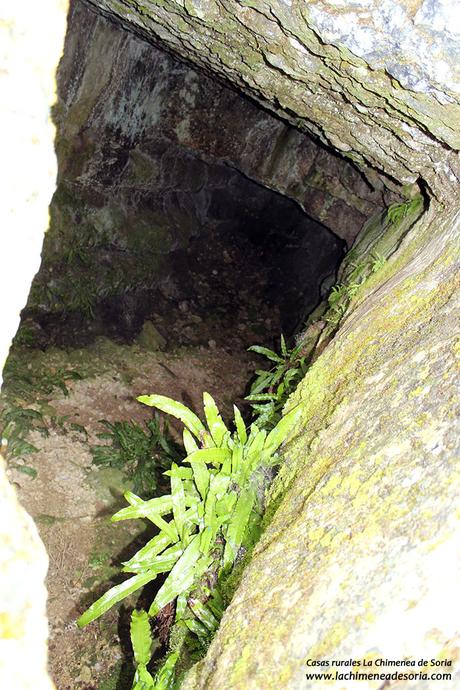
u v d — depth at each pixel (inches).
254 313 395.2
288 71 119.6
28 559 73.9
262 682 57.5
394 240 178.7
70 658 151.4
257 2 90.8
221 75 182.1
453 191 122.2
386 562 57.2
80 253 272.7
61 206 254.7
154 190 313.7
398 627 51.1
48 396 244.7
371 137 137.7
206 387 314.0
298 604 62.3
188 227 366.0
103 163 251.0
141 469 224.7
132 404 268.8
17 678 65.2
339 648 53.8
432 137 109.6
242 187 398.3
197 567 99.2
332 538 66.4
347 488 71.6
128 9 145.7
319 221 282.8
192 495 112.0
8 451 205.9
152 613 96.6
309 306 378.0
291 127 250.7
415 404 73.4
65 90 196.9
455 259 97.4
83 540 185.9
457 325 79.7
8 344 85.5
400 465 66.5
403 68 83.6
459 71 76.8
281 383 177.8
